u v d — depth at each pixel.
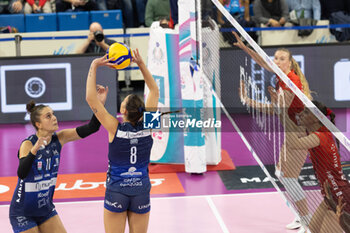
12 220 15.02
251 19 40.38
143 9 43.88
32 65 35.38
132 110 14.62
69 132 15.70
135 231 15.46
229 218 20.50
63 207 21.83
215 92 24.06
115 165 14.88
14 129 34.62
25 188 14.73
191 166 25.56
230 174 25.91
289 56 20.86
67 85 35.53
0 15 39.97
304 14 41.31
